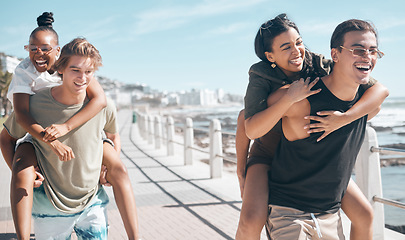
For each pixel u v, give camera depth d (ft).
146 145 52.19
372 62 6.64
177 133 105.70
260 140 8.42
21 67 8.52
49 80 8.81
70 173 8.33
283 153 7.35
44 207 8.41
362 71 6.54
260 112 7.07
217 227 15.37
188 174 28.09
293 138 7.13
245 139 8.66
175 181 25.44
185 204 19.19
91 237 8.73
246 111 7.42
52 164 8.29
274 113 6.73
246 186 7.82
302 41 7.57
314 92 6.48
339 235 7.39
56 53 8.93
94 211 8.79
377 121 137.08
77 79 7.82
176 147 52.34
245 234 7.39
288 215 7.14
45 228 8.46
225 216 16.89
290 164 7.22
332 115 6.59
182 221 16.34
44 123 8.20
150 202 19.79
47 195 8.34
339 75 6.71
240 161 8.89
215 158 26.21
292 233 6.91
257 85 7.40
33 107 8.20
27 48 8.73
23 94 8.28
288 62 7.39
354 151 7.16
